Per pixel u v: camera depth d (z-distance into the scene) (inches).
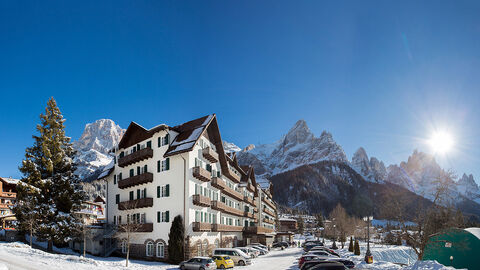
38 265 1085.8
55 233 1787.6
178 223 1720.0
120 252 2020.2
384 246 3189.0
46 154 1879.9
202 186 1962.4
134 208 1946.4
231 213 2353.6
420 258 1222.3
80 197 1937.7
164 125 1923.0
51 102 1971.0
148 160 2026.3
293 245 3978.8
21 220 1775.3
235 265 1636.3
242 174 2989.7
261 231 2832.2
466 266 1322.6
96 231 2047.2
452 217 1215.6
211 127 2223.2
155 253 1817.2
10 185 2822.3
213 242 2053.4
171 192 1830.7
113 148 2347.4
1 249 1434.5
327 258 1346.0
